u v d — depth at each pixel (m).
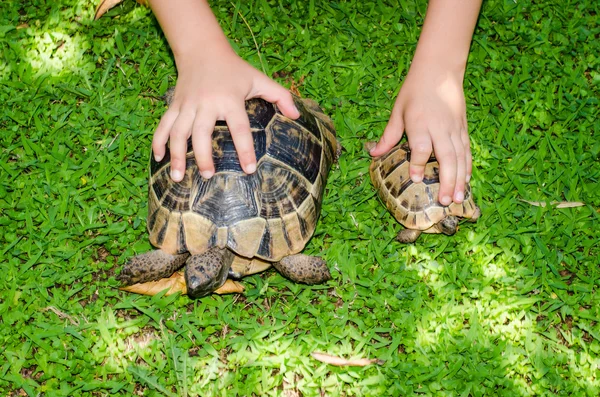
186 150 0.75
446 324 0.78
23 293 0.78
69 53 0.95
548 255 0.82
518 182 0.87
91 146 0.88
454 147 0.78
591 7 1.04
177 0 0.75
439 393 0.74
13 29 0.97
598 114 0.94
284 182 0.77
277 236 0.76
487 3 1.03
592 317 0.79
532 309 0.80
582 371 0.76
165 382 0.74
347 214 0.85
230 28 0.99
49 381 0.74
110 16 0.99
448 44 0.80
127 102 0.91
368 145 0.89
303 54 0.97
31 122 0.89
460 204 0.82
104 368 0.74
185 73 0.74
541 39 0.99
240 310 0.79
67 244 0.81
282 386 0.75
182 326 0.77
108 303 0.79
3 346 0.75
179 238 0.75
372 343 0.77
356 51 0.97
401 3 1.01
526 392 0.75
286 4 1.01
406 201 0.82
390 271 0.81
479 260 0.82
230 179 0.75
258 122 0.77
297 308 0.78
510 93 0.95
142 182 0.85
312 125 0.82
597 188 0.87
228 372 0.75
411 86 0.80
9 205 0.83
